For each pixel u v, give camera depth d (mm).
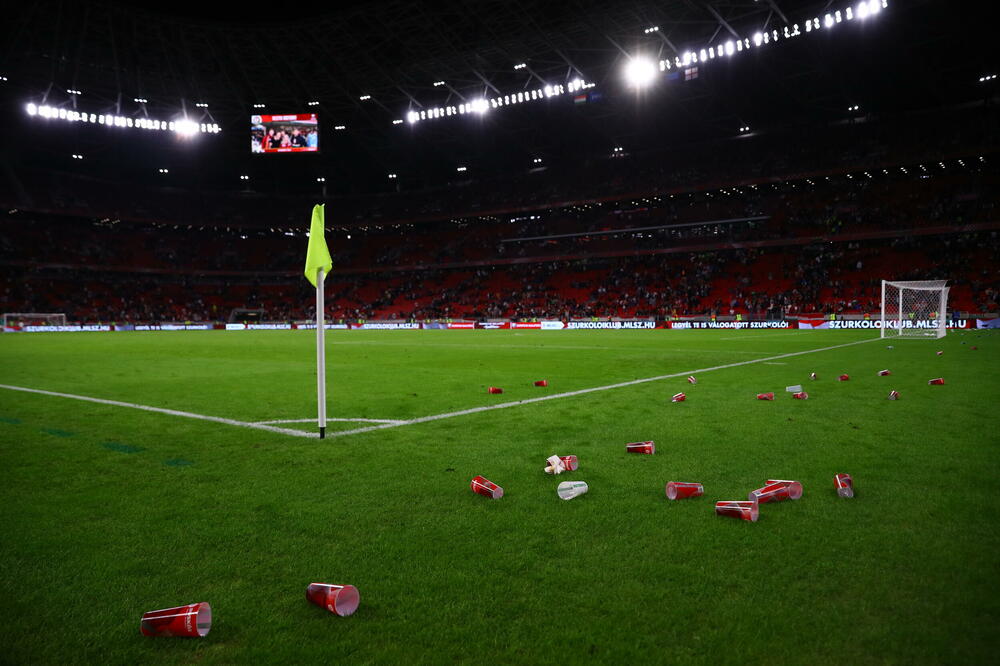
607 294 53000
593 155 59375
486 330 46156
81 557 3033
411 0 37125
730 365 13516
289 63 45406
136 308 57938
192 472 4660
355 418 7043
